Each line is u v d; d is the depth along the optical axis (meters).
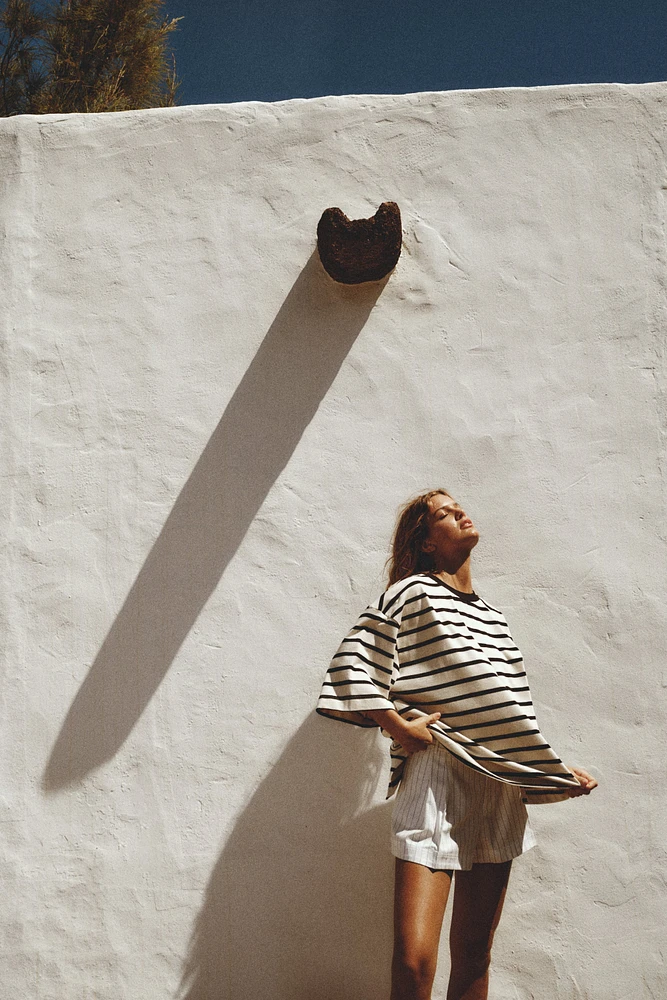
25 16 6.78
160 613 3.28
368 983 3.01
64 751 3.20
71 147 3.63
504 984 3.02
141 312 3.49
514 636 3.23
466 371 3.40
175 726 3.20
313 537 3.30
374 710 2.65
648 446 3.33
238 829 3.12
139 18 6.95
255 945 3.05
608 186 3.52
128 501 3.36
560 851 3.09
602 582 3.25
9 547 3.34
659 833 3.08
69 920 3.09
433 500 3.06
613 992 3.00
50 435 3.42
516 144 3.55
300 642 3.24
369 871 3.08
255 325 3.46
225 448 3.38
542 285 3.46
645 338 3.41
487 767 2.72
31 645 3.27
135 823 3.14
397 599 2.83
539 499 3.31
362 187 3.54
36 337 3.49
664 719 3.16
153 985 3.04
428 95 3.60
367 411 3.39
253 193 3.55
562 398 3.38
